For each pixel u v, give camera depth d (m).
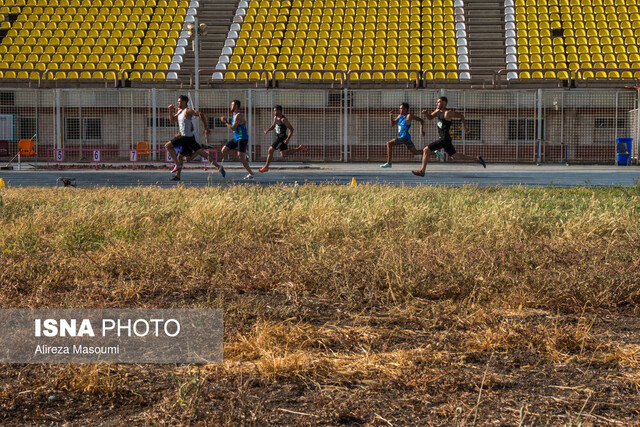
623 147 28.98
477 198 11.91
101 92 31.78
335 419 2.94
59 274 5.59
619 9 42.03
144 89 31.52
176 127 31.86
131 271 5.83
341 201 10.62
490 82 33.31
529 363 3.71
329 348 3.95
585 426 2.87
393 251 6.44
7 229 7.91
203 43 39.22
